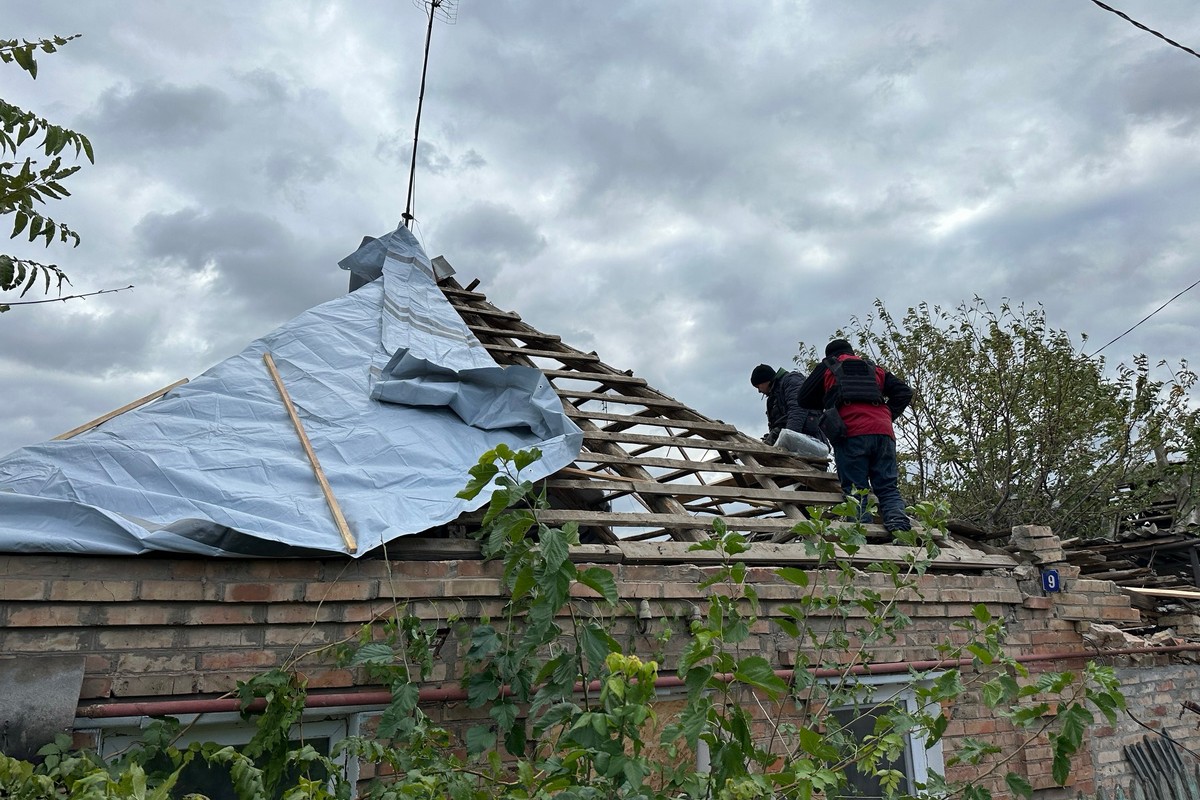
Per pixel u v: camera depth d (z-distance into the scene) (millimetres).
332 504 4562
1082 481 16578
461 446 5457
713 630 3303
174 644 3967
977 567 6598
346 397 5641
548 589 3516
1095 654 6785
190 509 4344
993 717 6242
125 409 5203
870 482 6762
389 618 4344
